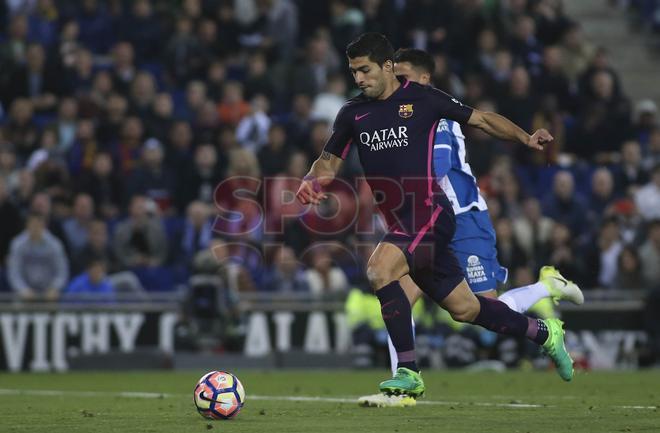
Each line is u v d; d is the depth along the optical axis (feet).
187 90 220.64
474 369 176.14
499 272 99.04
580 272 190.39
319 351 179.52
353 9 246.27
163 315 179.63
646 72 281.33
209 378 75.41
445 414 78.74
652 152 219.20
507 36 242.78
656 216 203.72
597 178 208.44
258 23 236.63
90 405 92.79
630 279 188.24
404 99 83.97
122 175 200.44
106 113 209.05
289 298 181.57
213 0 238.89
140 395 109.70
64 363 176.35
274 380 141.28
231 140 203.72
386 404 84.48
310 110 212.23
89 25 235.40
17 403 96.78
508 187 197.67
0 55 219.00
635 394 107.65
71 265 186.29
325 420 73.82
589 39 287.89
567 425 70.18
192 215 186.70
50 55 217.77
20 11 231.30
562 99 237.04
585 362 176.04
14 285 179.83
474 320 84.89
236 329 174.40
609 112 229.04
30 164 201.46
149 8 238.68
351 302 178.60
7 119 215.10
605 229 193.16
